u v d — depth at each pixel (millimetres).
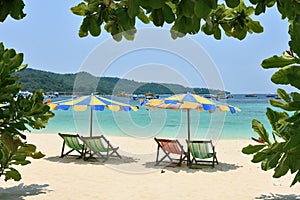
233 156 12758
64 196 7129
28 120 3770
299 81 1434
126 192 7551
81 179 8695
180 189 7844
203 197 7203
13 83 3369
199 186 8109
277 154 2146
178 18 1483
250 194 7410
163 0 1150
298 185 8133
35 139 17906
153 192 7578
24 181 8383
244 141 17703
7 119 3262
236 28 1983
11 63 3359
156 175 9172
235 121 31438
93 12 1729
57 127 27141
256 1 1471
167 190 7754
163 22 1356
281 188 7891
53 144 15805
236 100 68250
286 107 1586
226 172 9711
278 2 1551
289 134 2105
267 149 2512
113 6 1721
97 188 7844
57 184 8141
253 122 2859
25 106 3529
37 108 3607
